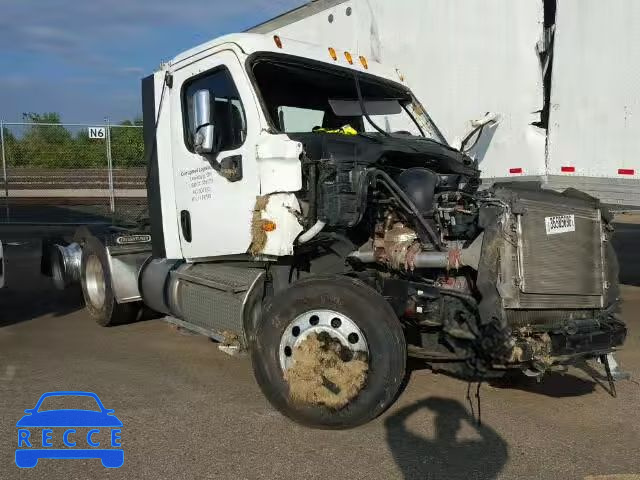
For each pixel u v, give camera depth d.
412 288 4.23
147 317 7.11
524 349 3.91
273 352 4.14
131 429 4.12
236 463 3.65
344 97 5.39
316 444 3.90
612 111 5.82
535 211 4.11
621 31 5.71
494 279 3.91
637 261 11.37
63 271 7.55
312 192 4.27
